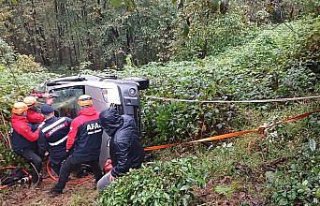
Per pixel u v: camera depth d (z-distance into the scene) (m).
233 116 8.34
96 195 6.75
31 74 14.69
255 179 5.97
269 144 6.90
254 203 5.42
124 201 5.57
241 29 18.62
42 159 7.93
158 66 15.96
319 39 10.40
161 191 5.41
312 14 11.23
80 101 7.03
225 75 10.76
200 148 7.88
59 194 7.21
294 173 5.74
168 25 27.97
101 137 7.07
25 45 39.38
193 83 9.60
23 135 7.61
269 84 9.61
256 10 19.66
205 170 6.17
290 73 9.68
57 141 7.31
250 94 9.11
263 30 18.50
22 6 37.03
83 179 7.88
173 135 8.33
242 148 7.09
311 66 10.05
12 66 15.66
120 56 36.41
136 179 5.70
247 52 14.55
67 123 7.39
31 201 7.18
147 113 8.56
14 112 7.68
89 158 6.99
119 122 6.49
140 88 8.09
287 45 12.44
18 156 8.19
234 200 5.59
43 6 38.28
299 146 6.57
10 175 8.06
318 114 7.27
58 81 8.22
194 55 17.73
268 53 12.94
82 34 37.66
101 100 7.45
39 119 7.82
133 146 6.51
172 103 8.55
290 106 8.45
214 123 8.22
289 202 5.20
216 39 18.14
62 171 7.08
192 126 8.21
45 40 39.75
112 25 34.72
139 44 34.41
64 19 38.69
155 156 8.09
